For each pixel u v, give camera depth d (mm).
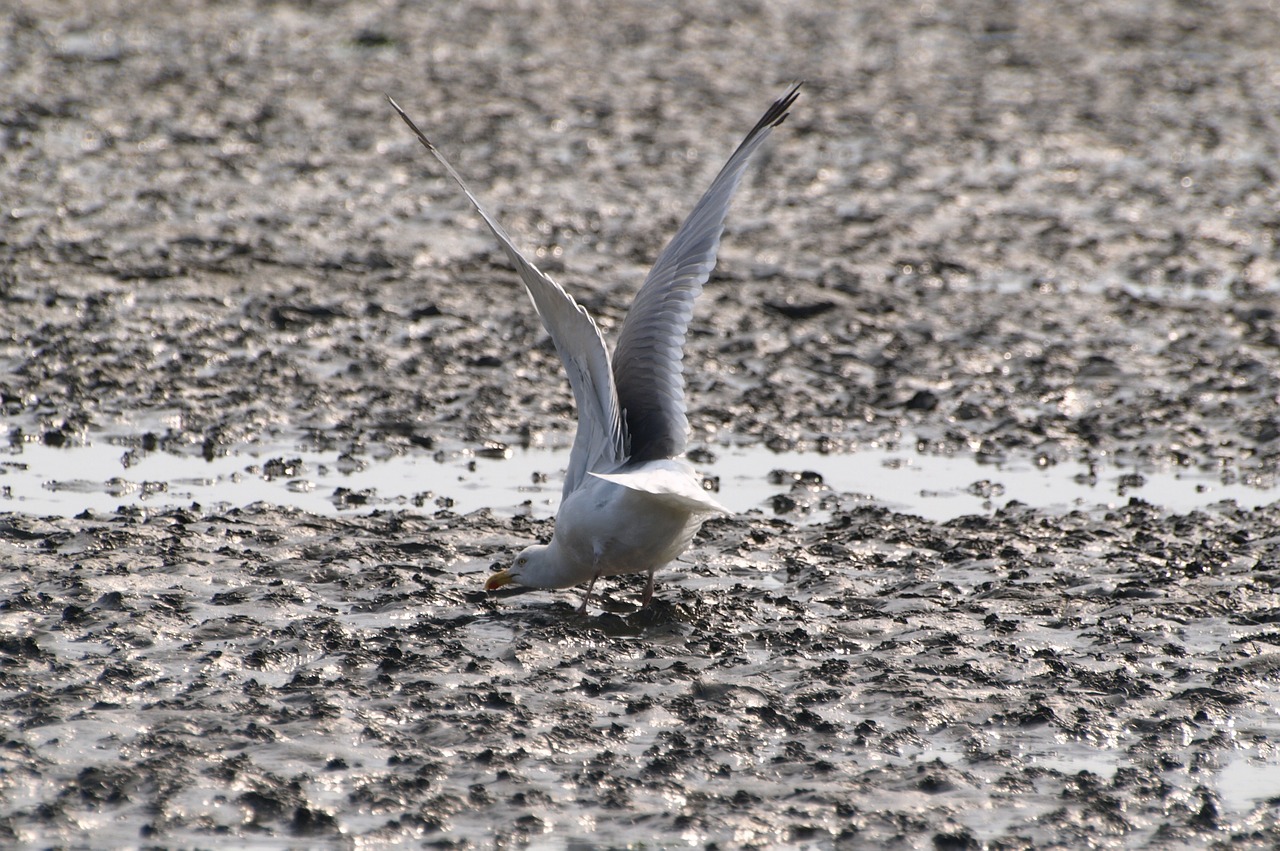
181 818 7348
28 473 13250
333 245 22219
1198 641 10133
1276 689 9320
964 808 7684
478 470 14117
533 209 25344
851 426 15992
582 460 10180
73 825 7234
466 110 33500
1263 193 28672
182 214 23484
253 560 11141
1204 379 17875
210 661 9195
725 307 20125
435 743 8211
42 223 22203
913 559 11820
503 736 8289
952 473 14539
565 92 36031
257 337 17797
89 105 31328
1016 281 22281
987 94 38031
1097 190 28578
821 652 9773
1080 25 49031
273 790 7574
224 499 12805
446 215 24625
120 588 10352
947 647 9812
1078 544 12258
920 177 29219
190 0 46188
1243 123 35344
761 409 16406
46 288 18938
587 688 9023
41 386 15570
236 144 28953
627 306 19969
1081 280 22406
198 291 19359
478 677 9133
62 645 9328
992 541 12227
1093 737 8578
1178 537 12469
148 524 11820
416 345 17969
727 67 40406
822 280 21734
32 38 38375
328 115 32156
